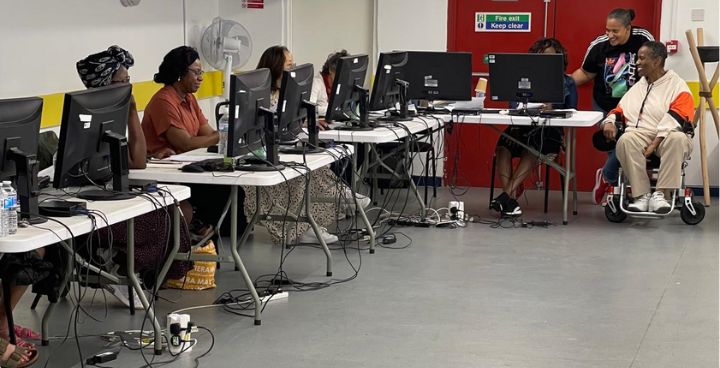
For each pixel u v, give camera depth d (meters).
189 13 8.48
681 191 7.14
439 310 4.93
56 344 4.35
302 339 4.45
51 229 3.36
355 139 5.91
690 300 5.15
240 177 4.46
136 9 7.55
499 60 7.08
